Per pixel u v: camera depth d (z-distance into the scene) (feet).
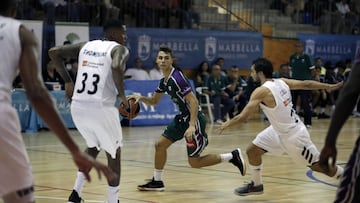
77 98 22.34
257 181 27.43
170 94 27.32
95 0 62.85
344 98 11.98
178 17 68.54
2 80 12.05
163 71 27.22
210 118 61.87
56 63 23.47
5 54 12.01
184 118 27.45
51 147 43.21
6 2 12.63
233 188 29.37
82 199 24.98
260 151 26.73
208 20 72.54
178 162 37.47
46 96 11.65
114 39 22.84
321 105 71.41
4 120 11.91
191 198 26.94
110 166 22.59
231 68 68.59
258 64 25.82
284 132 25.38
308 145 25.40
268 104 25.04
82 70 22.41
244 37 69.77
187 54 66.03
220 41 67.97
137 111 24.14
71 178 31.17
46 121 11.60
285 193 28.37
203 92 61.93
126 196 27.04
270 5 79.15
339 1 83.46
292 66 60.39
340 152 43.16
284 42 74.02
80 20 61.57
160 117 60.59
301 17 79.82
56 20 60.34
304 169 35.27
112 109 22.16
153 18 67.00
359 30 82.79
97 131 22.16
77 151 11.63
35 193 27.12
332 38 76.38
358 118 73.26
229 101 62.28
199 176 32.55
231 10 77.46
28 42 12.09
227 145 46.42
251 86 62.64
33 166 34.96
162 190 28.40
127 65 62.44
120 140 22.50
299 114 66.28
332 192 28.68
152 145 45.52
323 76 69.92
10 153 11.96
